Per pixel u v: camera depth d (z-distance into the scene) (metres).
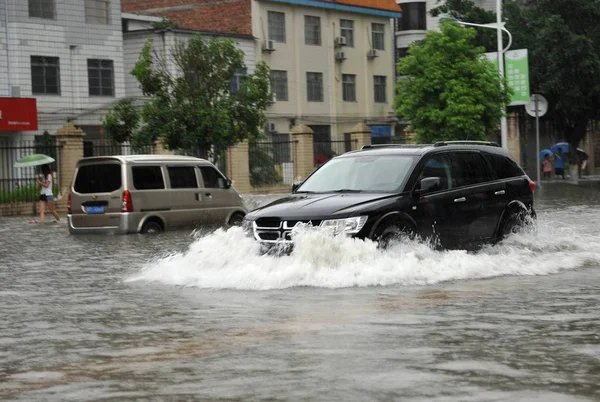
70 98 44.94
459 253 13.51
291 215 12.76
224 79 32.56
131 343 8.52
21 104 41.62
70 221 22.83
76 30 45.16
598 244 16.08
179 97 32.47
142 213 22.30
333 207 12.73
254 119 33.09
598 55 53.00
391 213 12.95
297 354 7.62
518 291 11.19
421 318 9.28
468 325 8.85
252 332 8.77
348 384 6.52
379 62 64.12
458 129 39.16
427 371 6.87
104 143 45.16
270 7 55.78
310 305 10.30
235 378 6.83
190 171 23.64
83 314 10.38
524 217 15.56
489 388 6.33
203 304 10.71
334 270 12.13
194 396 6.36
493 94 39.66
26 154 42.62
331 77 60.16
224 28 55.84
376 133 63.56
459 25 41.03
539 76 51.94
